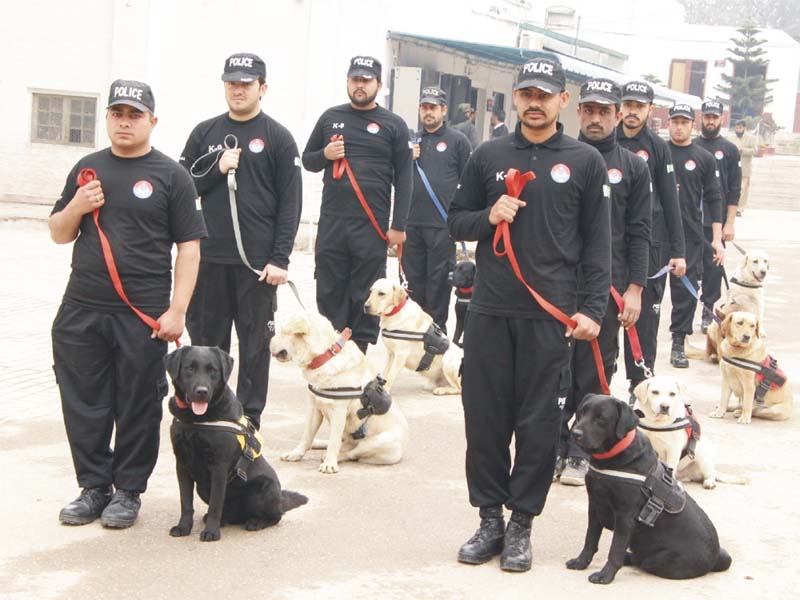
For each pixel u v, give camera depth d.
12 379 8.12
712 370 10.12
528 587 4.71
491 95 26.98
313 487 6.09
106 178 5.24
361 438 6.55
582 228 4.98
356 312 8.36
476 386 4.98
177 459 5.15
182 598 4.45
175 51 18.09
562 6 36.34
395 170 8.28
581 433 4.67
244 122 6.65
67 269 13.44
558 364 4.89
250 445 5.15
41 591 4.46
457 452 6.93
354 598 4.52
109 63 18.08
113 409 5.38
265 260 6.63
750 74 59.72
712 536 4.91
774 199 35.31
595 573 4.79
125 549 4.97
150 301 5.27
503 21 28.38
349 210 8.15
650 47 58.47
